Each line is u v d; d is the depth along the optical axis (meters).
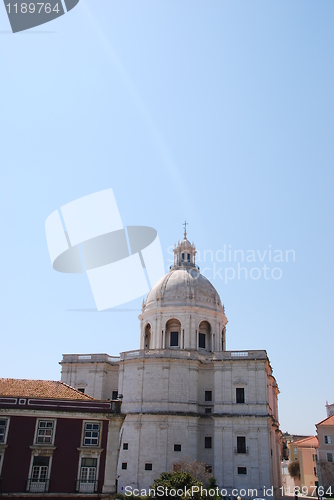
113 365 86.75
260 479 70.44
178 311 87.88
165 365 78.06
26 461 45.38
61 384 53.12
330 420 88.88
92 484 45.78
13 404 47.22
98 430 47.94
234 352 79.12
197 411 77.25
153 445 73.12
